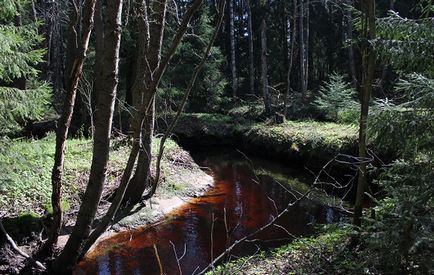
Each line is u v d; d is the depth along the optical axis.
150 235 8.52
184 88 22.20
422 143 4.53
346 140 12.41
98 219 8.77
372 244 4.36
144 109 5.66
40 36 7.67
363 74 5.43
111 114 6.20
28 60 7.56
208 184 12.64
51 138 13.19
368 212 6.11
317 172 13.60
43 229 7.41
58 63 23.75
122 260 7.32
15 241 7.02
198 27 22.42
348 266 5.07
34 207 8.05
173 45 5.23
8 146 7.25
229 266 5.77
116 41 5.96
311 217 9.40
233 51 28.23
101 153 6.25
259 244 7.88
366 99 5.37
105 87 6.06
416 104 4.34
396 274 4.08
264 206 10.52
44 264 6.69
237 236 8.41
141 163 9.61
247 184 13.02
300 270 5.35
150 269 6.96
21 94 7.28
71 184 9.31
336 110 17.30
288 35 34.00
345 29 27.22
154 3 8.86
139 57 9.07
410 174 4.58
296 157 15.14
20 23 13.55
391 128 4.40
